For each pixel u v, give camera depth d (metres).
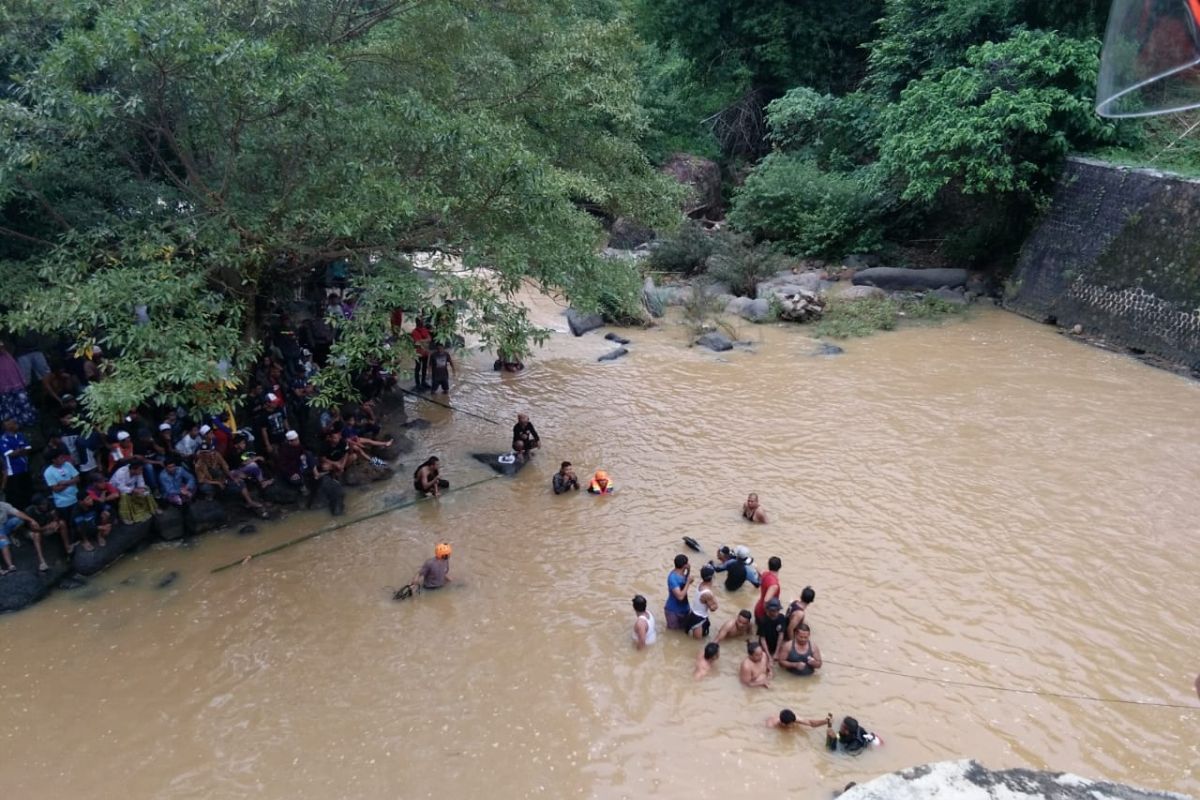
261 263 12.67
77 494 11.67
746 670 9.58
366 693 9.55
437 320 12.37
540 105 15.88
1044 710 9.11
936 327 22.83
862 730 8.62
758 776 8.32
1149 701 9.21
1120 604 10.84
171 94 11.26
